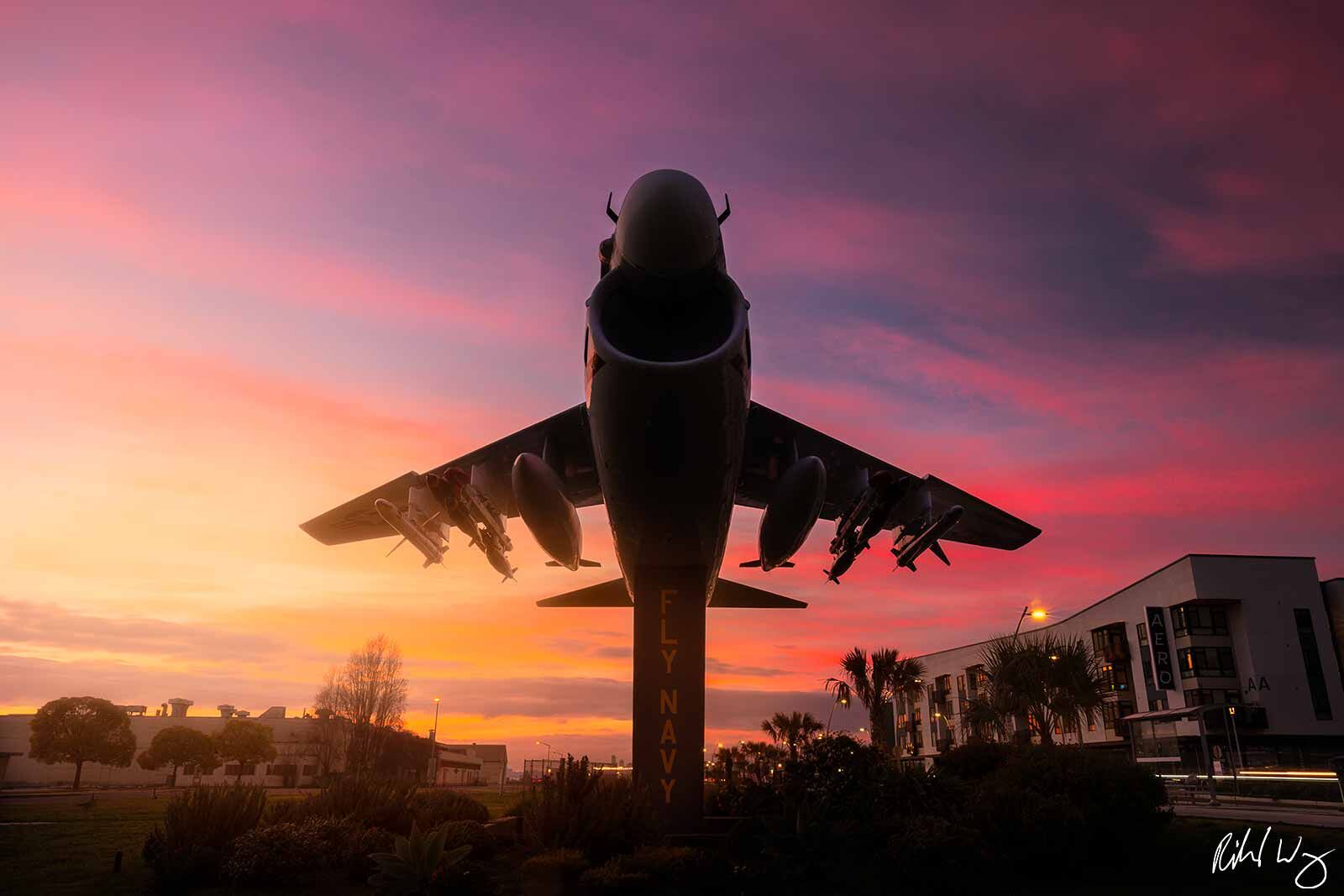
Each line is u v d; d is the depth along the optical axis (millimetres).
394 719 59312
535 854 12250
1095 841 12789
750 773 22469
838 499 17547
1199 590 54375
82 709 69312
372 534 19328
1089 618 64375
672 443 11023
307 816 13305
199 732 74188
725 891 10750
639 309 11125
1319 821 17266
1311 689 53031
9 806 27859
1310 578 55531
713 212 10258
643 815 12469
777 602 19938
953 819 12867
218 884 10719
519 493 12977
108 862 12820
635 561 14305
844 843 11711
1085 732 62344
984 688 29906
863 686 29156
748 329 10914
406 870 9742
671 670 13945
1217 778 36500
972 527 18750
